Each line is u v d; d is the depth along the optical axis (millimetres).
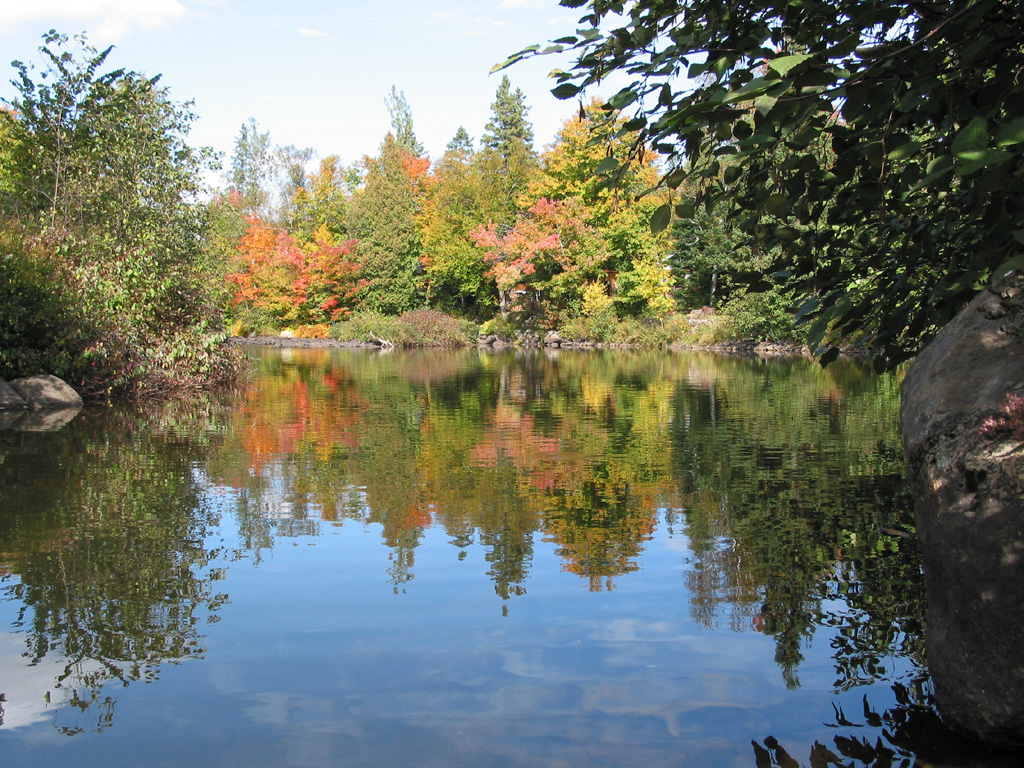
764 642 3367
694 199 3186
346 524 5324
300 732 2697
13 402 12352
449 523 5340
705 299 37781
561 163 37531
